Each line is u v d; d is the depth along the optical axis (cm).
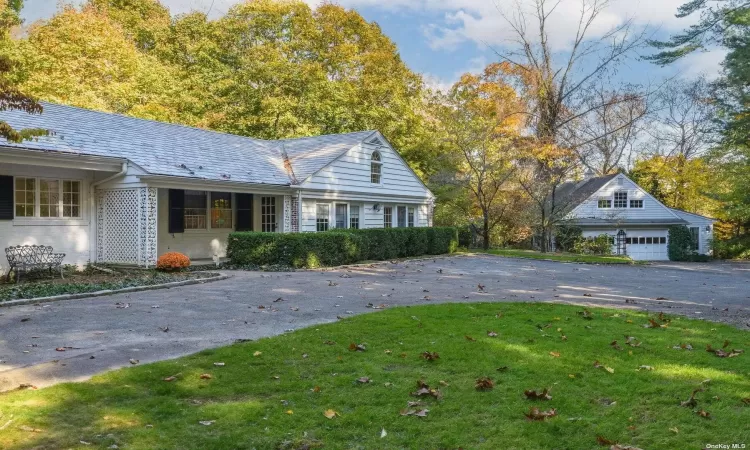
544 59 2942
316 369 473
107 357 513
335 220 1927
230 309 792
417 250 2052
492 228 2762
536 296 1010
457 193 2750
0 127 682
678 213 3466
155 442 323
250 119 2742
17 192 1198
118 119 1566
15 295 875
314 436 336
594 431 343
